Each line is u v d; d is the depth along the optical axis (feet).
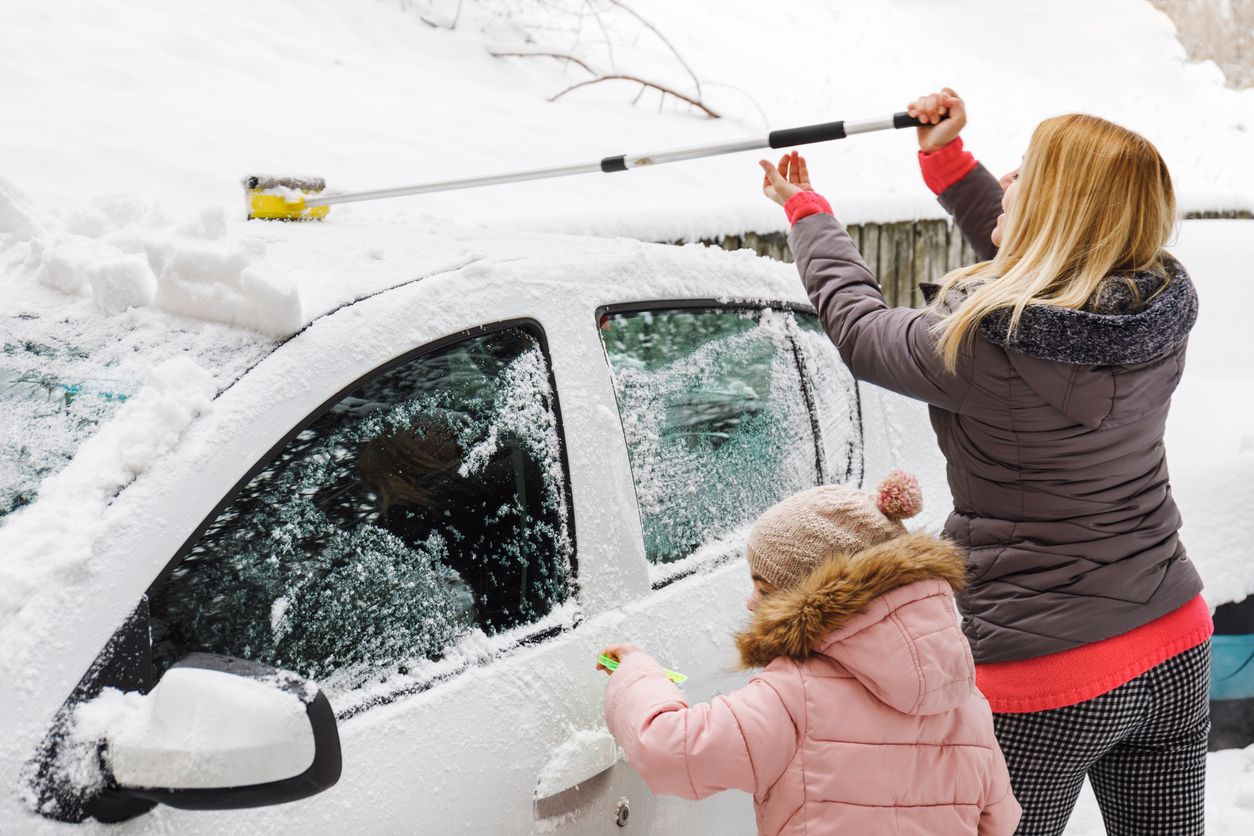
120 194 8.41
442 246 7.37
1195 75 55.93
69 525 4.92
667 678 5.95
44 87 20.70
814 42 45.16
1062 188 6.43
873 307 7.13
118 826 4.58
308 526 5.46
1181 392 13.14
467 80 28.02
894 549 5.64
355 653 5.50
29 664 4.60
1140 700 6.75
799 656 5.76
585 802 6.17
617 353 7.14
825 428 8.70
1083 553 6.60
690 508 7.38
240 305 5.83
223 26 25.63
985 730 6.08
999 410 6.47
